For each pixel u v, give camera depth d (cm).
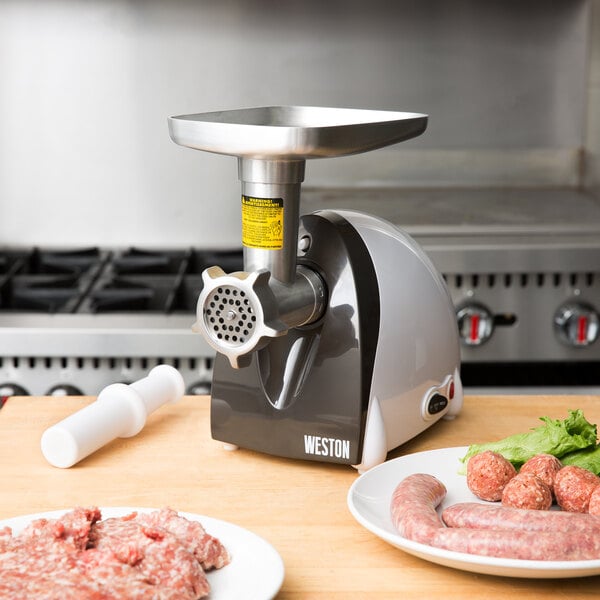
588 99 236
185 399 132
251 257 100
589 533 81
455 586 84
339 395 105
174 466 110
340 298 105
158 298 196
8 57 226
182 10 226
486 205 228
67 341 176
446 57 233
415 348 111
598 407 128
